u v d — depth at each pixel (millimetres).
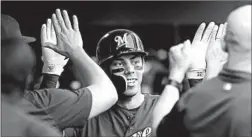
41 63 4223
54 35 3480
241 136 2691
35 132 2521
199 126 2814
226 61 3090
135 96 3816
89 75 3135
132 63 3799
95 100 3080
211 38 3432
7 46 2670
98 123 3785
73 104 3072
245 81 2775
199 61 3432
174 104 2998
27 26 7918
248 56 2785
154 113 3002
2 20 2822
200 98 2832
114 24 8344
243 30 2750
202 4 8297
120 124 3777
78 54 3145
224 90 2781
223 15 8234
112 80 3789
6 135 2490
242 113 2695
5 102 2580
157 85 7723
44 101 3080
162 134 2975
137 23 8391
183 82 3508
